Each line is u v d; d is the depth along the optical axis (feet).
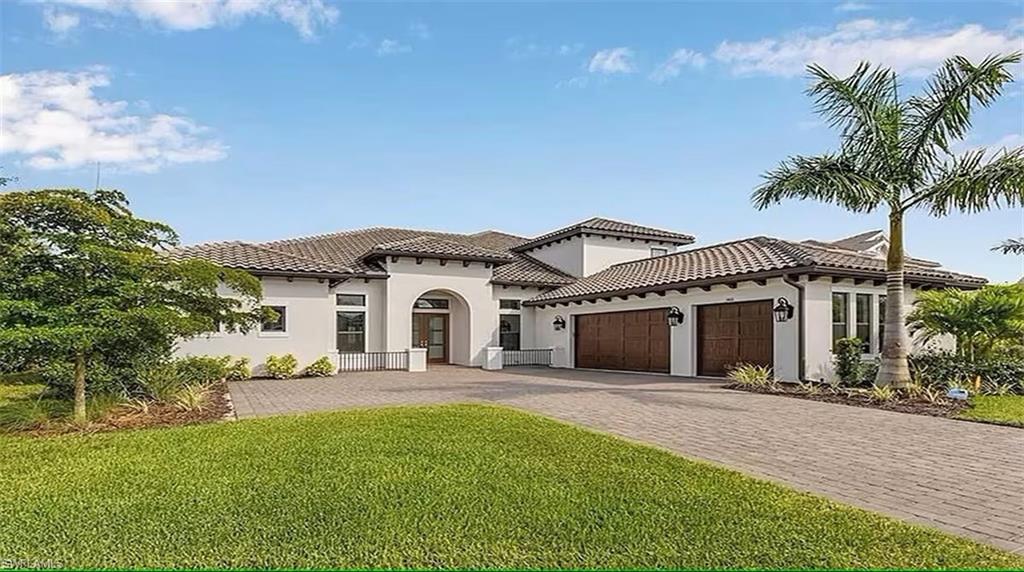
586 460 24.64
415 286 85.66
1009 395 47.26
